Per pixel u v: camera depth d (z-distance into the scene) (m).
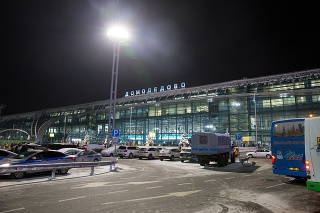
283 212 7.55
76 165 15.76
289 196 9.88
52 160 16.19
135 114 76.69
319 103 51.06
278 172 13.27
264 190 11.16
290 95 53.25
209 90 63.91
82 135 82.69
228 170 20.25
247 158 25.03
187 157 28.41
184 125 67.31
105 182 13.30
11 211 7.32
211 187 11.84
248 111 58.88
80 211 7.36
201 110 65.44
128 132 77.31
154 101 71.31
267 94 54.72
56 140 96.56
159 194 10.00
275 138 13.66
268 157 38.56
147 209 7.65
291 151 12.90
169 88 76.06
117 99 81.25
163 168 21.81
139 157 34.16
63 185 12.21
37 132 97.00
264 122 56.78
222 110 62.19
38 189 11.02
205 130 63.72
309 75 52.09
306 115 52.00
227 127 60.56
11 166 12.59
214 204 8.40
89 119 86.38
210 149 22.95
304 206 8.28
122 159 33.53
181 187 11.78
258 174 17.41
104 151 35.84
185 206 8.07
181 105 68.81
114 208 7.73
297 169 12.56
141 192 10.41
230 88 61.31
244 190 11.12
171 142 68.38
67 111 92.38
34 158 15.58
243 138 56.53
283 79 55.00
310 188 8.96
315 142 9.01
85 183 12.91
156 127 72.00
